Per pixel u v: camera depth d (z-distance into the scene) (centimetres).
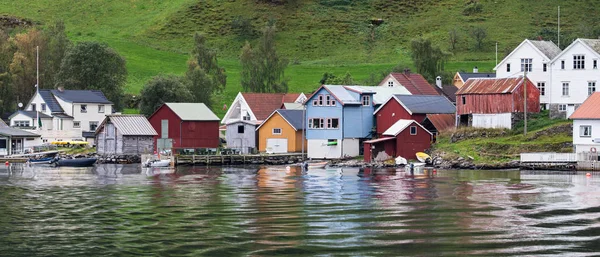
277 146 19000
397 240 7500
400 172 14788
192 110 19275
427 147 17088
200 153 18675
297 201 10044
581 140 15262
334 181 12788
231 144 19575
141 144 18512
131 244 7331
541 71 18125
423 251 7081
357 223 8338
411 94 19200
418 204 9731
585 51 17462
